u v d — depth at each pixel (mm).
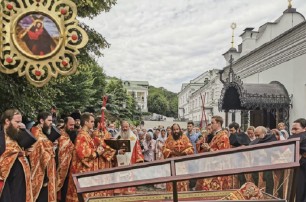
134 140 8508
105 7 12125
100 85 35594
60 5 7031
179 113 75375
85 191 3135
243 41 24797
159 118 55000
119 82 41000
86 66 13367
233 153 3166
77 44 7023
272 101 17781
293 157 3072
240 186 3730
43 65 6918
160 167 3195
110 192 4016
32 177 6043
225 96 19531
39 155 6117
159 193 3854
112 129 13117
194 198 3984
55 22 6918
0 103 9508
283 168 3043
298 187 6219
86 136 6965
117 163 7957
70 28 7004
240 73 24172
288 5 23016
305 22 16172
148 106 96000
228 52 27266
